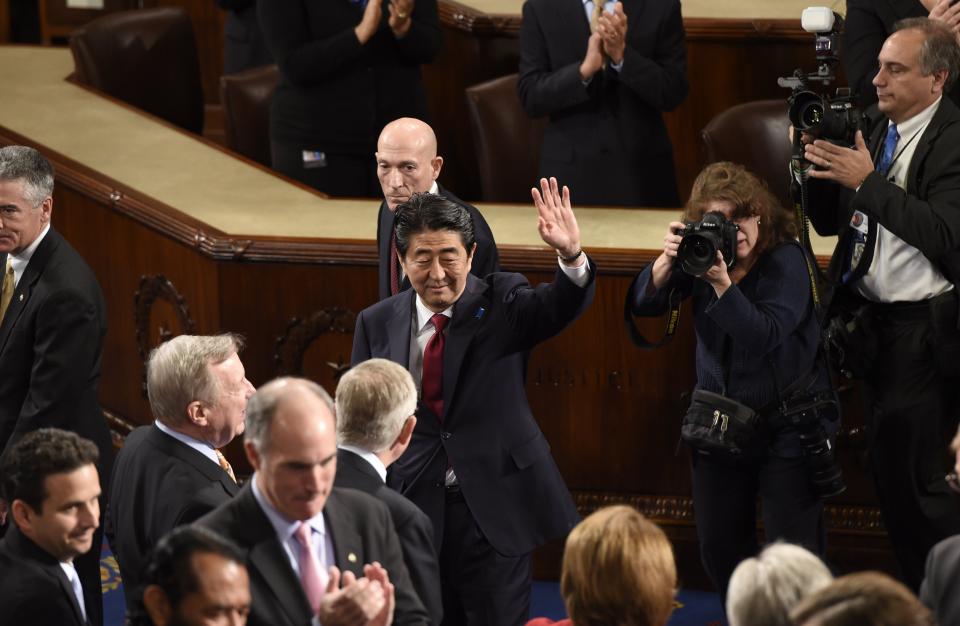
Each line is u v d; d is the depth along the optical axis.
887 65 15.84
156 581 9.90
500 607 15.20
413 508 12.98
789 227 15.65
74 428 16.41
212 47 33.62
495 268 16.34
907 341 16.30
